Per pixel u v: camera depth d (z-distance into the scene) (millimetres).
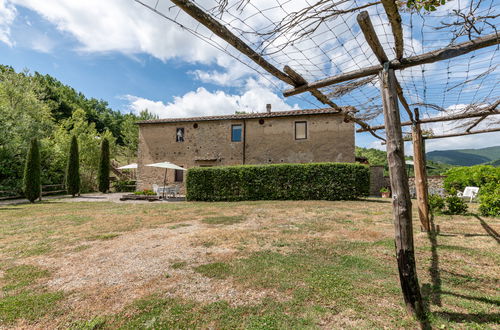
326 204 9758
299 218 6945
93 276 3166
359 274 3078
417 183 5434
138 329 2033
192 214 8047
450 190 11078
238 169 12102
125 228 6035
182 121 16469
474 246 4211
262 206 9477
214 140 16016
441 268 3279
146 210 9180
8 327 2080
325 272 3148
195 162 16219
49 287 2857
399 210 2188
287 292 2639
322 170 11344
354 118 5621
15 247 4500
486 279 2928
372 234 5043
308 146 14398
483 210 7133
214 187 12258
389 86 2377
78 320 2172
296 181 11539
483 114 5055
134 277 3115
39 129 18109
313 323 2070
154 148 17000
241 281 2930
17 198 15867
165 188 14094
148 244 4602
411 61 2316
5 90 18047
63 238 5117
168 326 2064
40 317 2229
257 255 3842
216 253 4004
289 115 14578
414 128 5578
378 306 2326
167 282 2951
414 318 2074
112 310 2332
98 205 11102
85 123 25672
